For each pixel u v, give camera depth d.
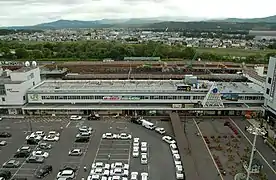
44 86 114.81
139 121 97.25
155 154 77.19
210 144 81.81
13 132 91.38
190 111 103.88
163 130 90.31
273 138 84.88
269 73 96.88
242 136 87.12
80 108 103.44
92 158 75.31
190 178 62.94
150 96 104.62
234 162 72.25
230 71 173.38
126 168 69.50
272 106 96.06
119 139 86.19
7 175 66.50
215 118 101.38
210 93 101.81
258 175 66.56
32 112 105.44
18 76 107.06
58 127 94.81
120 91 105.31
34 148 80.88
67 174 66.44
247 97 104.44
